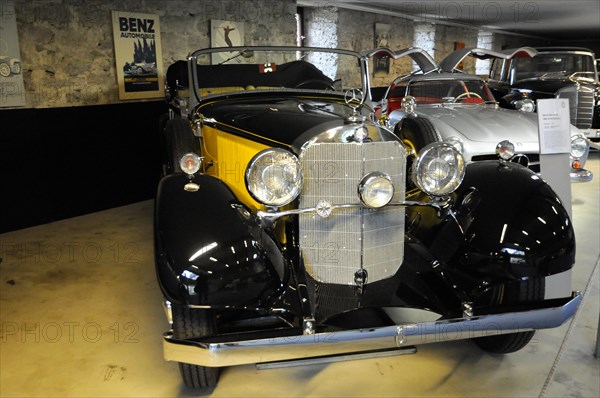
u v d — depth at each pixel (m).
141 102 5.89
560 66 8.66
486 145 4.78
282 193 1.97
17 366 2.45
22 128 4.77
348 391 2.25
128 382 2.33
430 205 2.23
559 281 2.68
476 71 15.43
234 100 3.28
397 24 11.14
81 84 5.43
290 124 2.36
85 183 5.36
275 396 2.22
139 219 5.16
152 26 6.05
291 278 1.96
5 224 4.71
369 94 3.34
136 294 3.28
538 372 2.39
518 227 2.06
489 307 1.96
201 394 2.23
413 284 2.14
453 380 2.33
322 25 9.23
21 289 3.35
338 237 2.14
